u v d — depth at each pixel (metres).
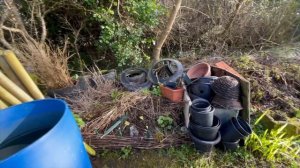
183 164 1.90
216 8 3.74
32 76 2.38
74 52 3.43
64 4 3.09
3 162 0.87
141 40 3.35
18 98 1.92
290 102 2.32
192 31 3.72
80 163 1.19
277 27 3.71
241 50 3.67
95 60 3.44
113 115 2.18
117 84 2.62
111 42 3.19
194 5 3.72
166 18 3.45
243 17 3.66
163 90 2.28
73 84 2.53
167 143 2.04
